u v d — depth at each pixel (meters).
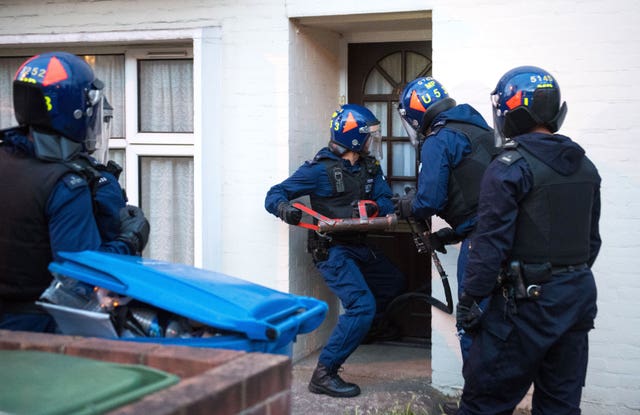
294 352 5.30
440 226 4.82
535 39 4.52
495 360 3.36
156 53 5.43
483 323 3.41
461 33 4.64
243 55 5.11
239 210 5.19
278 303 2.61
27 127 3.04
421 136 4.36
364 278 5.01
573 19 4.45
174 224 5.54
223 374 1.90
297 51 5.16
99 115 3.22
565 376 3.40
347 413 4.48
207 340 2.45
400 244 5.66
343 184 4.82
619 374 4.49
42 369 1.92
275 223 5.13
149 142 5.48
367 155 4.92
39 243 2.91
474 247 3.33
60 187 2.91
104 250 3.06
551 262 3.28
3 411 1.63
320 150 5.25
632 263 4.43
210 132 5.15
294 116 5.15
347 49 5.74
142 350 2.12
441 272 4.44
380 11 4.84
